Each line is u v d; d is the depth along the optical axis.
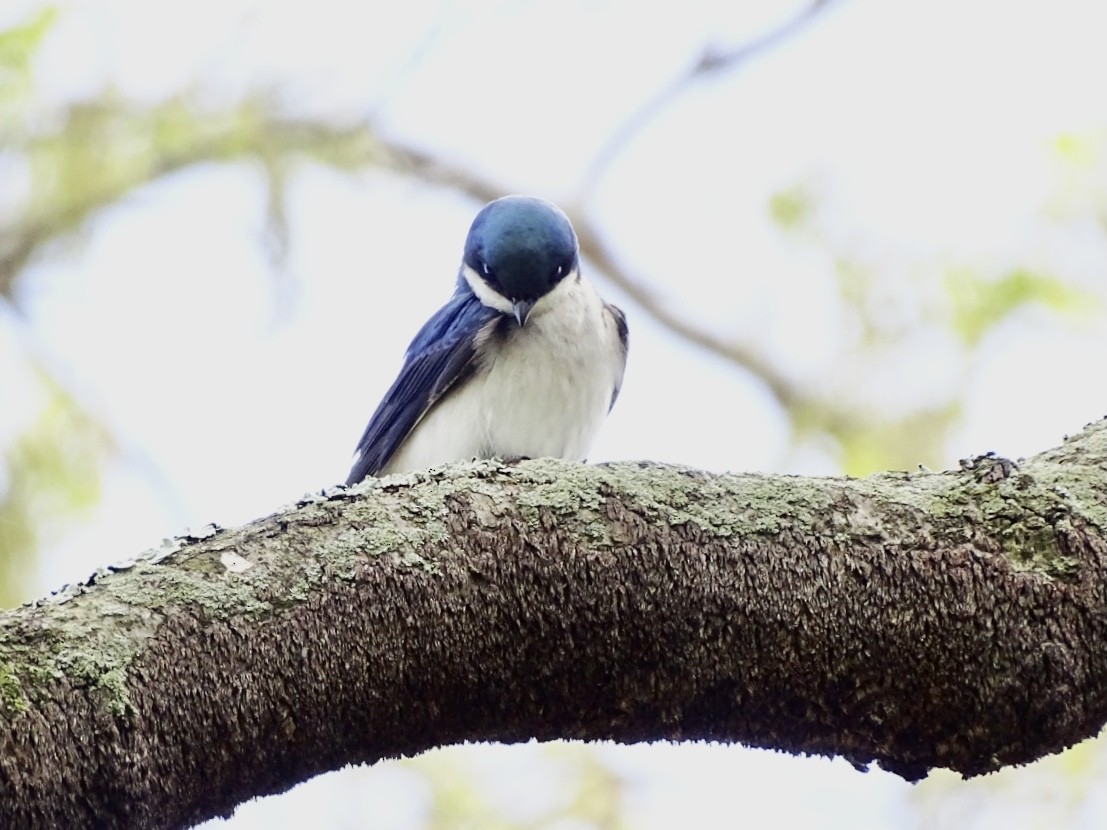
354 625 5.55
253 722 5.38
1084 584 5.82
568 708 5.90
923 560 5.85
